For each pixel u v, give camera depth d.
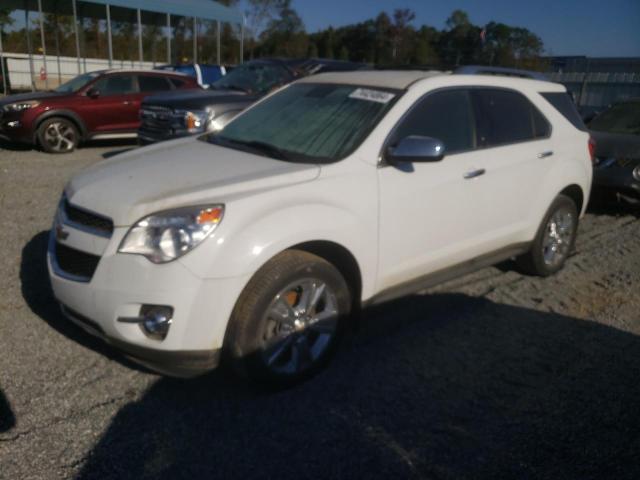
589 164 5.54
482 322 4.50
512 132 4.76
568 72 21.33
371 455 2.91
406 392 3.48
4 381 3.30
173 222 2.98
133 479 2.65
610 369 3.89
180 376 3.13
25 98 10.88
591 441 3.12
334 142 3.82
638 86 19.27
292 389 3.44
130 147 12.39
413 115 3.97
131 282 2.97
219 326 3.03
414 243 3.94
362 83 4.32
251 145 4.08
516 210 4.77
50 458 2.73
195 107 8.44
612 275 5.73
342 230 3.41
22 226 6.10
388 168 3.74
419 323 4.43
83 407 3.13
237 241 3.01
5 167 9.36
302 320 3.37
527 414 3.33
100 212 3.18
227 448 2.90
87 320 3.22
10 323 3.96
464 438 3.09
